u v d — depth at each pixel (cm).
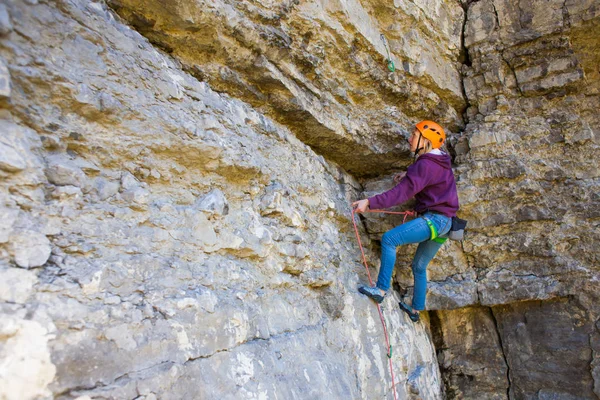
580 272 363
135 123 209
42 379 141
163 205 217
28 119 169
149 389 168
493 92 413
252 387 212
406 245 414
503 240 387
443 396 417
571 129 380
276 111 315
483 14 412
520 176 379
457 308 403
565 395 372
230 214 257
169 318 189
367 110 373
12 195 157
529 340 392
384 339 355
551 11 381
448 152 423
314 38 296
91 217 183
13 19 165
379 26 354
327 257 332
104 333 163
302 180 327
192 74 263
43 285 153
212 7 236
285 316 273
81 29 190
